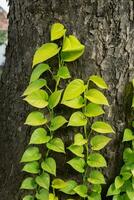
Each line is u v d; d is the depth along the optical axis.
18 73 1.39
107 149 1.34
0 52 2.46
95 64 1.29
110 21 1.28
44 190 1.33
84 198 1.32
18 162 1.41
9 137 1.44
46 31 1.31
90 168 1.32
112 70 1.30
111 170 1.35
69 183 1.33
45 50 1.26
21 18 1.37
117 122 1.32
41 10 1.31
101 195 1.36
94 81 1.27
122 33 1.28
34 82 1.29
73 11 1.28
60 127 1.31
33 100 1.28
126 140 1.29
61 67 1.28
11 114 1.43
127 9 1.27
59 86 1.30
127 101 1.31
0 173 1.49
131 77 1.31
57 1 1.29
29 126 1.37
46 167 1.29
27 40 1.35
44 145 1.33
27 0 1.34
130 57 1.30
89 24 1.28
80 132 1.31
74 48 1.25
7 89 1.45
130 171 1.31
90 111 1.28
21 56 1.38
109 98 1.31
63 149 1.28
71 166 1.33
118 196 1.34
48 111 1.30
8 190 1.45
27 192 1.38
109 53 1.29
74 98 1.26
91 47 1.28
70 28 1.29
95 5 1.27
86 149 1.31
